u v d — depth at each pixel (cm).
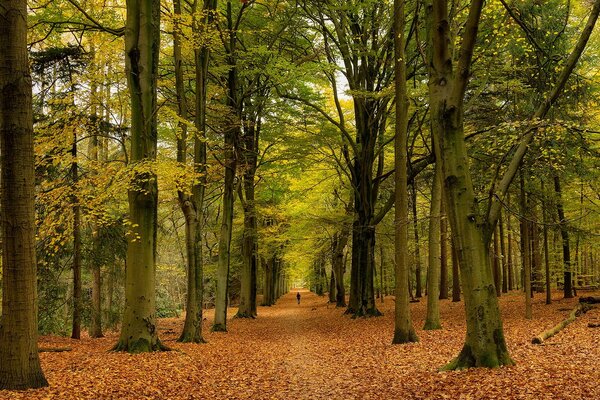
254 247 3105
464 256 821
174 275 4134
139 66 1142
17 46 693
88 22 1368
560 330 1303
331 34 2041
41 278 1600
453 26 1304
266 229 2856
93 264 1672
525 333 1312
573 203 2014
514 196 1905
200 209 1581
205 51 1544
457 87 805
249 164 2250
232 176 1994
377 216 2270
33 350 714
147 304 1162
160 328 2302
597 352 933
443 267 2906
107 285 2358
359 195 2302
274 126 2178
